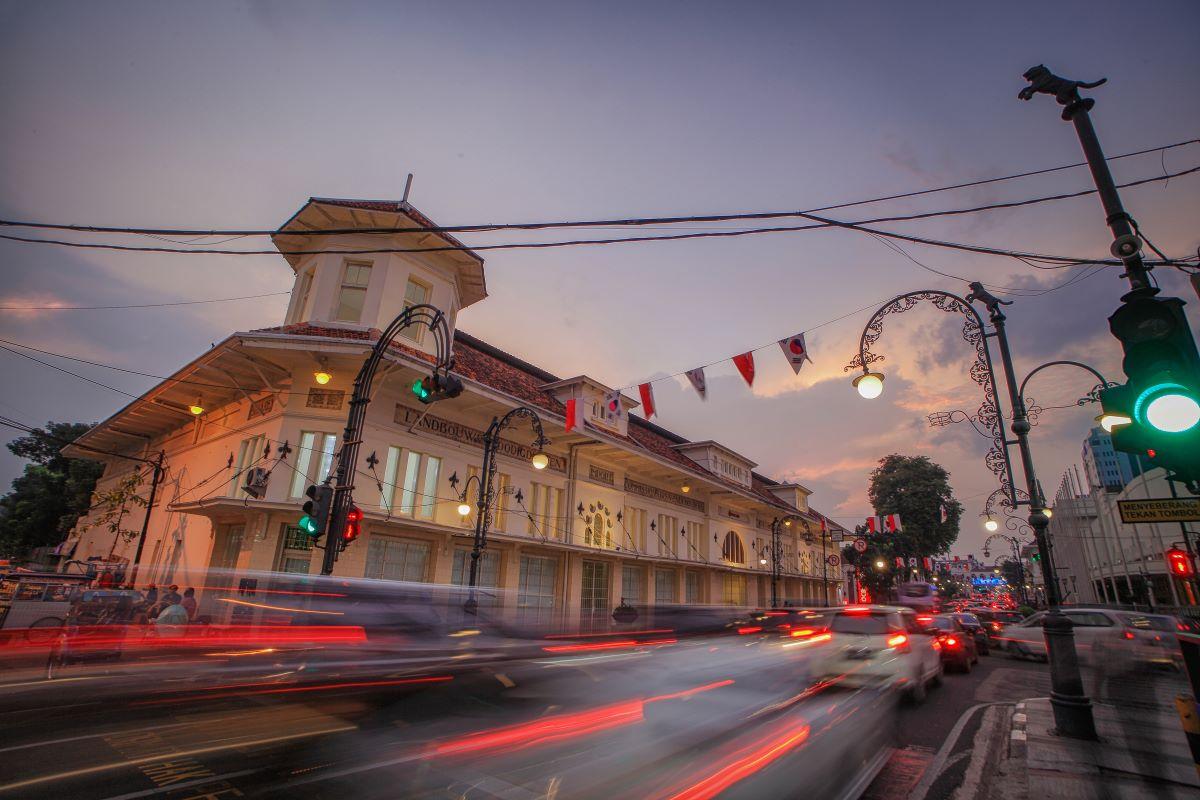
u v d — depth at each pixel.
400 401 15.06
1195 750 3.90
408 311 10.64
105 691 7.59
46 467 34.22
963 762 6.23
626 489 23.52
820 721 6.87
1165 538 24.55
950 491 43.28
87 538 24.11
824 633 9.77
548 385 22.16
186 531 16.66
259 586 11.98
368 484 13.82
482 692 6.44
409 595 10.96
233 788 4.71
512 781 4.81
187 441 18.81
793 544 39.06
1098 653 11.27
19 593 13.74
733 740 5.92
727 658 8.88
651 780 4.84
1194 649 3.99
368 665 7.16
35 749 5.57
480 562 16.61
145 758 5.35
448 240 16.08
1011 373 8.45
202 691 7.38
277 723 6.31
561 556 19.45
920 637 10.59
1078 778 5.43
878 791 5.33
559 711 6.46
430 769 5.10
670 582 25.39
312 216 15.18
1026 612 28.84
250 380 15.03
